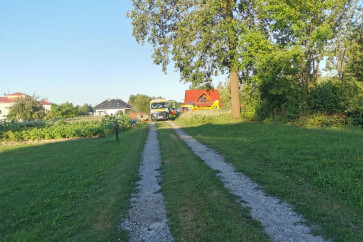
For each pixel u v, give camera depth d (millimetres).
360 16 17344
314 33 14305
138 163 9312
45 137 22172
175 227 4301
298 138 10781
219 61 20438
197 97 61906
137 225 4500
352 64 18984
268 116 18922
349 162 6777
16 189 7523
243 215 4566
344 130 12227
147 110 41750
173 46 20688
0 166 11219
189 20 19766
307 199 5031
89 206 5559
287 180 6215
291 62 15586
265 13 17000
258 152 9219
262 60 15625
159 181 7035
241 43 17031
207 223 4348
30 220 5180
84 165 10281
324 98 15000
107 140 17562
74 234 4352
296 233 3920
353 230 3854
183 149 11461
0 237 4488
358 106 13445
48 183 7934
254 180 6445
